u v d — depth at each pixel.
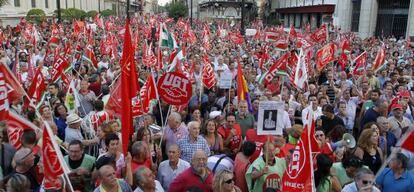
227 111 8.99
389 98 10.09
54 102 9.27
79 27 27.12
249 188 5.70
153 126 7.74
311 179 4.66
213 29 42.50
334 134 7.55
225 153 7.31
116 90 8.04
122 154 5.97
